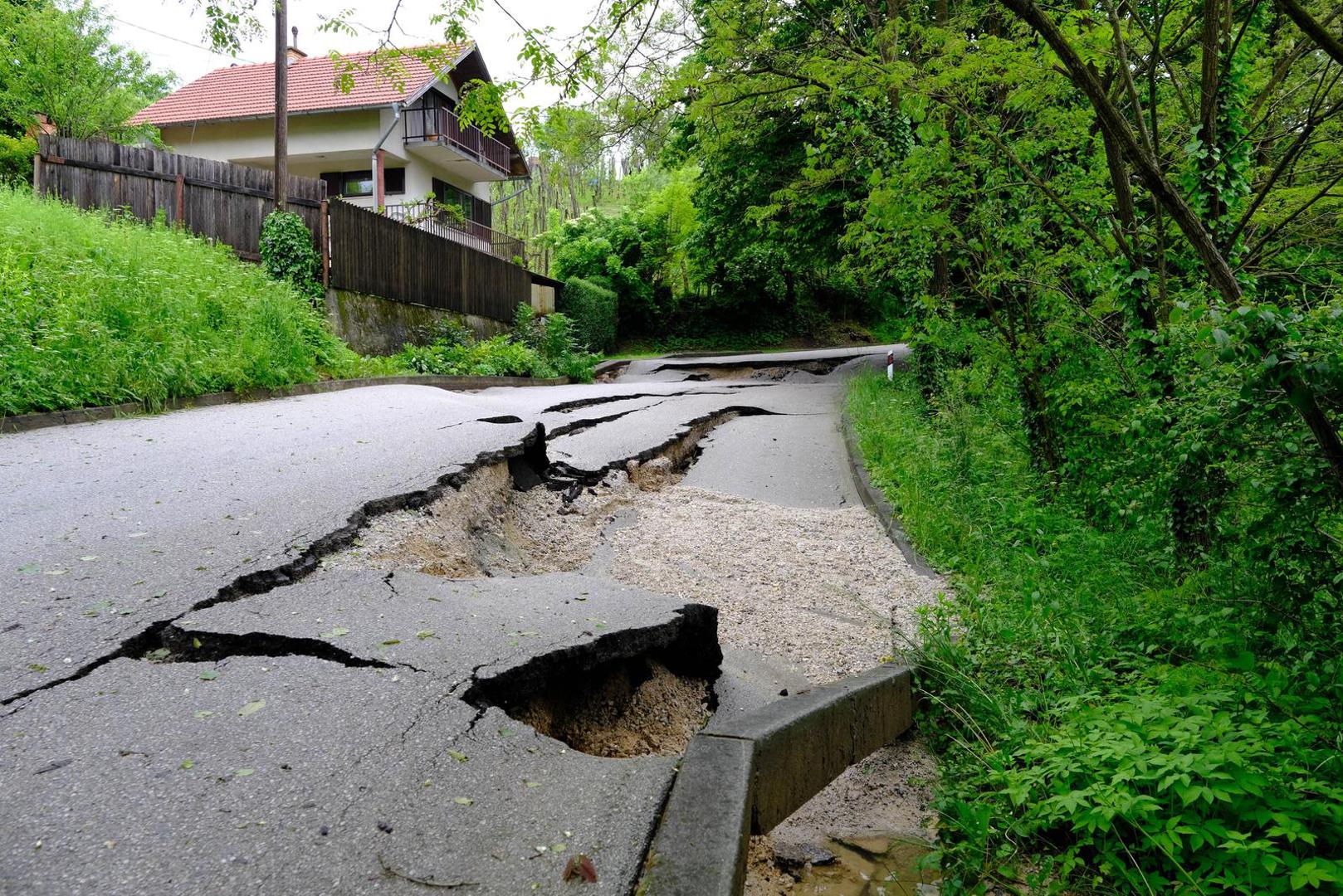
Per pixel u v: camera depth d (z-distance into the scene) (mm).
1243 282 5734
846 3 11516
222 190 16188
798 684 4875
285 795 2527
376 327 18234
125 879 2137
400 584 4387
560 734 3711
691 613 4434
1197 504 5078
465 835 2441
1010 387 8750
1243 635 3844
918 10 10703
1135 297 6094
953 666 4562
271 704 3055
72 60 22609
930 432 10297
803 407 15102
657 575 6477
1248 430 3684
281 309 12930
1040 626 4801
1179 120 7141
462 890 2211
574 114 5531
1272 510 3611
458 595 4332
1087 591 5340
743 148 17594
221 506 5305
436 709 3094
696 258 26391
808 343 38906
